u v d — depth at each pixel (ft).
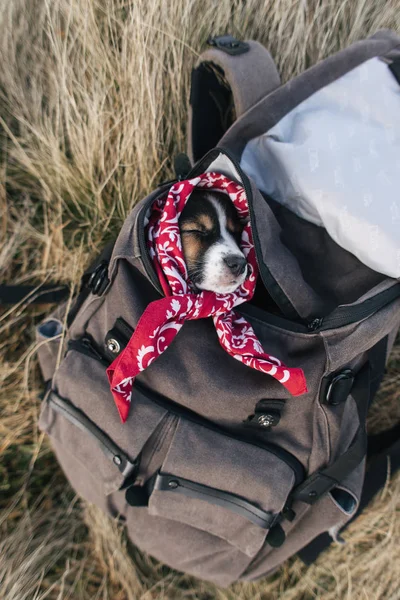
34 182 5.18
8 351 4.93
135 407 3.34
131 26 4.54
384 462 4.36
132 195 4.98
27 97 5.02
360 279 3.44
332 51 5.21
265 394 3.22
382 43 3.95
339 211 3.30
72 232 5.13
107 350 3.44
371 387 3.82
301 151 3.49
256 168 3.82
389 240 3.16
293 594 4.76
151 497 3.41
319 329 3.11
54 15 4.69
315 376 3.17
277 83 4.04
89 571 4.75
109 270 3.28
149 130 4.80
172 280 3.12
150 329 2.91
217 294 3.30
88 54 4.79
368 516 4.80
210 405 3.30
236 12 5.02
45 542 4.69
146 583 4.77
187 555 3.79
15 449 4.91
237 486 3.31
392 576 4.61
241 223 4.06
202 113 4.48
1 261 4.91
